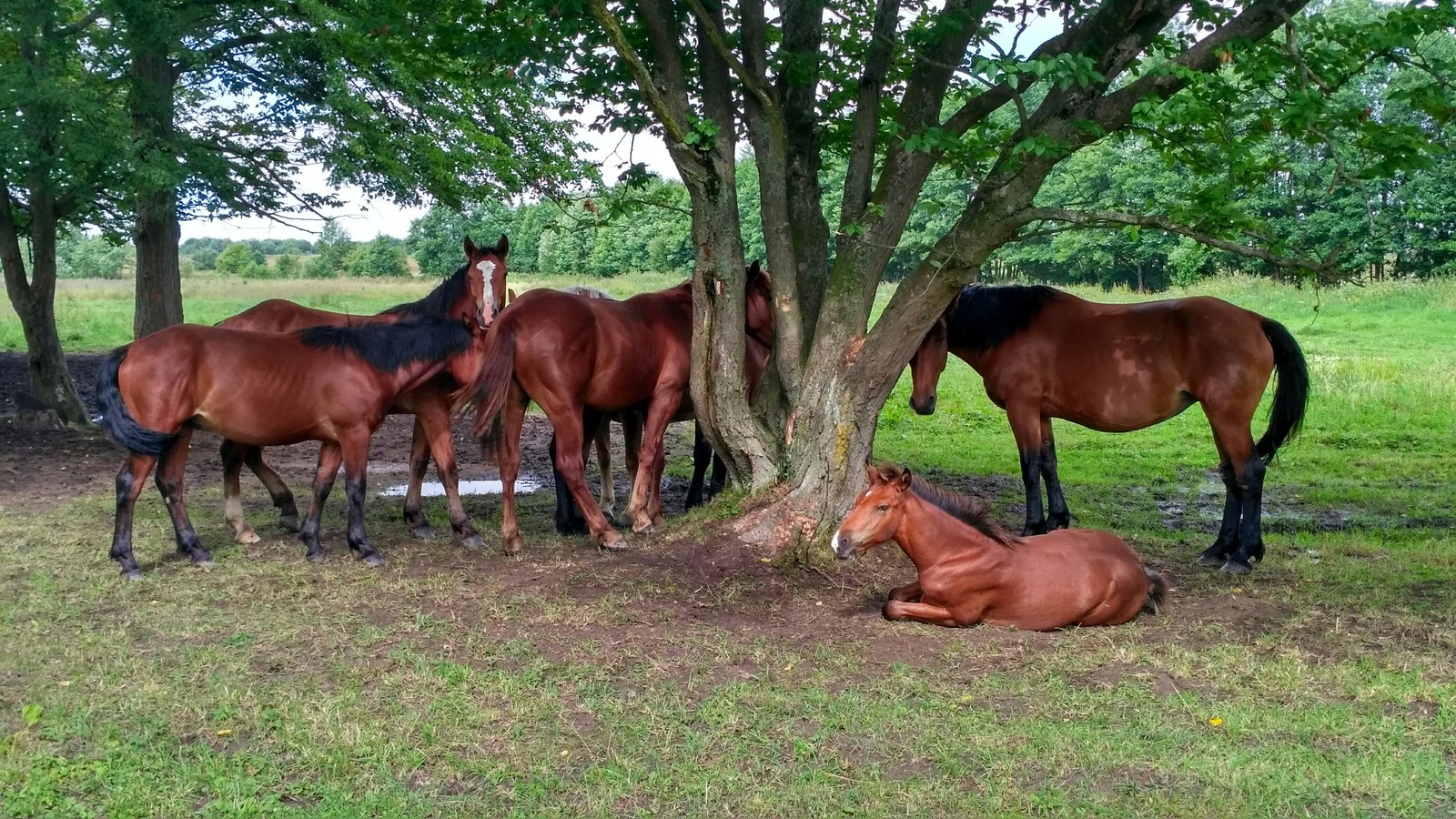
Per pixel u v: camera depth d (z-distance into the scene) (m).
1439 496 9.69
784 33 7.23
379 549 7.37
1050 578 5.56
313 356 6.83
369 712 4.51
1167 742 4.25
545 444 12.65
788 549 6.47
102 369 6.43
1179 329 7.14
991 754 4.14
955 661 5.16
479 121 13.62
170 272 12.57
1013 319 7.68
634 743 4.23
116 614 5.79
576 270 41.09
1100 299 24.83
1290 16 5.77
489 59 7.18
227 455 7.44
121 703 4.56
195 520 8.20
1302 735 4.32
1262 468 7.04
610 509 8.79
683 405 8.50
